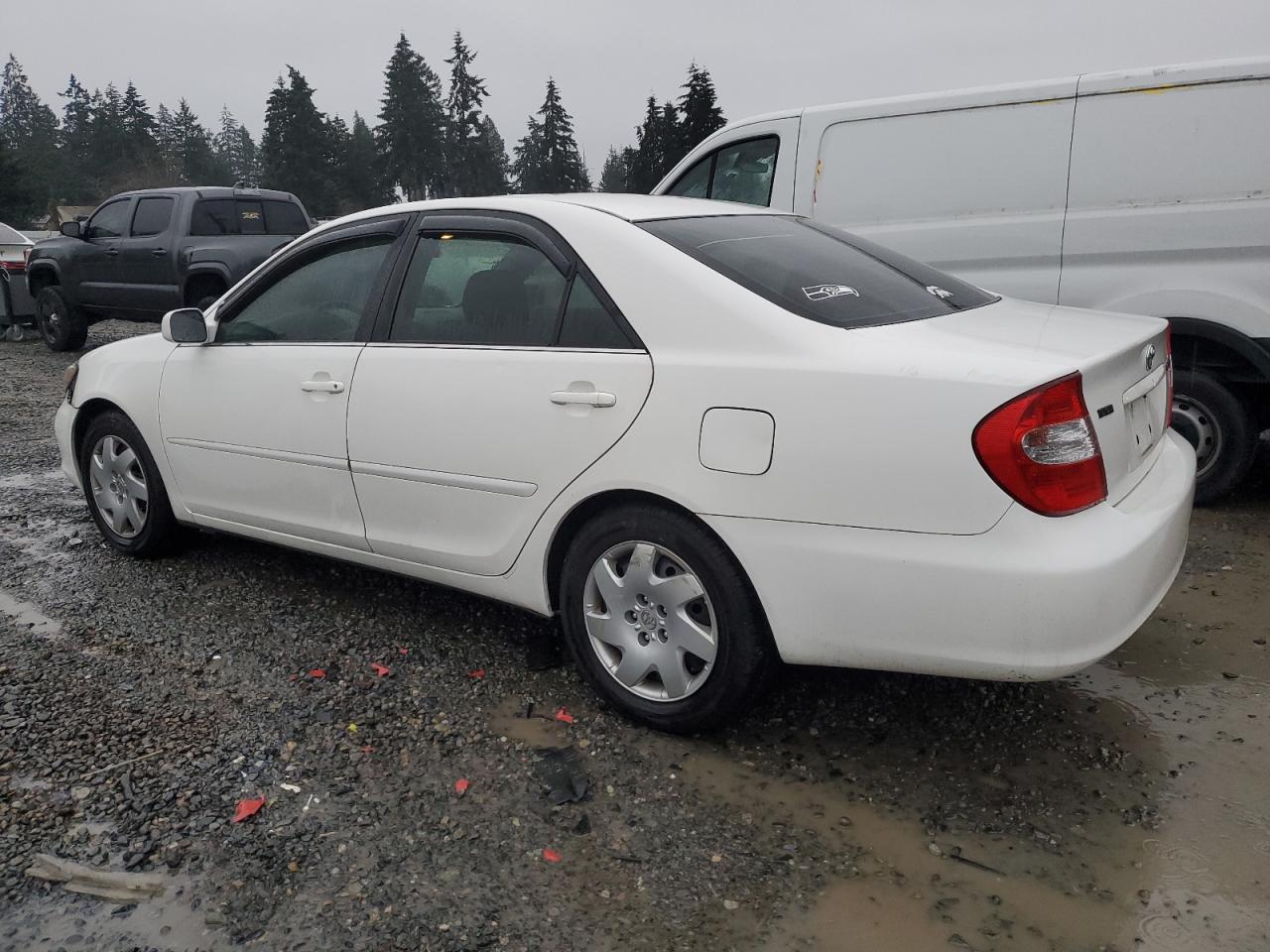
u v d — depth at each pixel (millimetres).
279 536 4125
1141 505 2795
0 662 3635
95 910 2373
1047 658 2504
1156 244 5078
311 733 3154
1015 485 2473
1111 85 5141
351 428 3662
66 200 92125
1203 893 2402
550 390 3141
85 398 4723
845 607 2701
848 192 6070
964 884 2457
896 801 2799
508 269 3367
